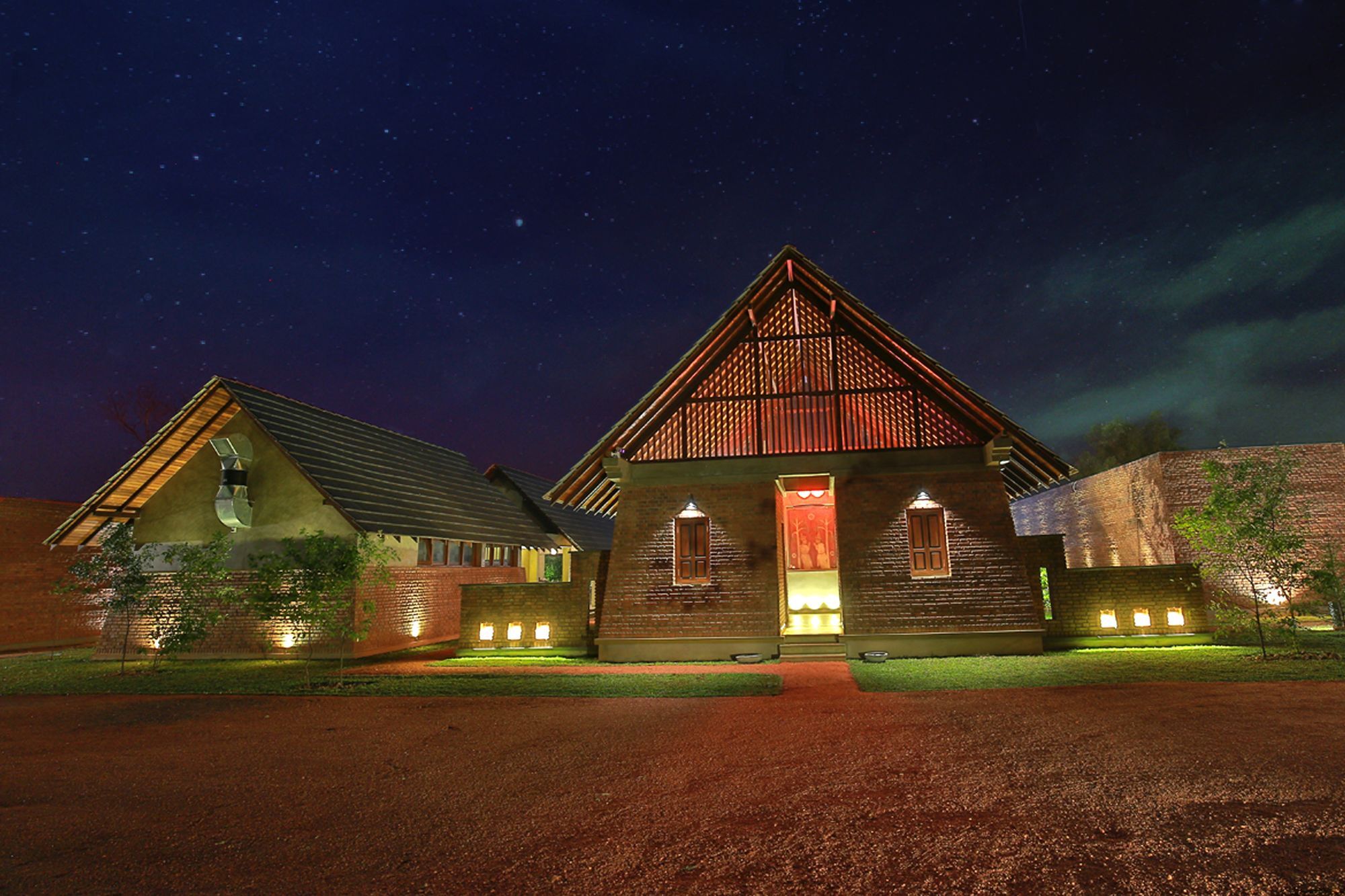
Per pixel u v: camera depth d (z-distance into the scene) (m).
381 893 4.61
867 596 15.12
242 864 5.16
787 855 4.91
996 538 15.09
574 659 16.38
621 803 6.15
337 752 8.34
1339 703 8.62
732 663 14.84
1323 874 4.32
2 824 6.15
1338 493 19.22
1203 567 14.52
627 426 16.33
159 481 20.28
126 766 8.00
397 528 19.45
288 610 13.97
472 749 8.23
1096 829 5.10
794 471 16.16
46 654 21.16
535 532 29.66
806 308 16.94
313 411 22.17
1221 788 5.77
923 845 4.98
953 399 15.95
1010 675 11.61
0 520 22.91
